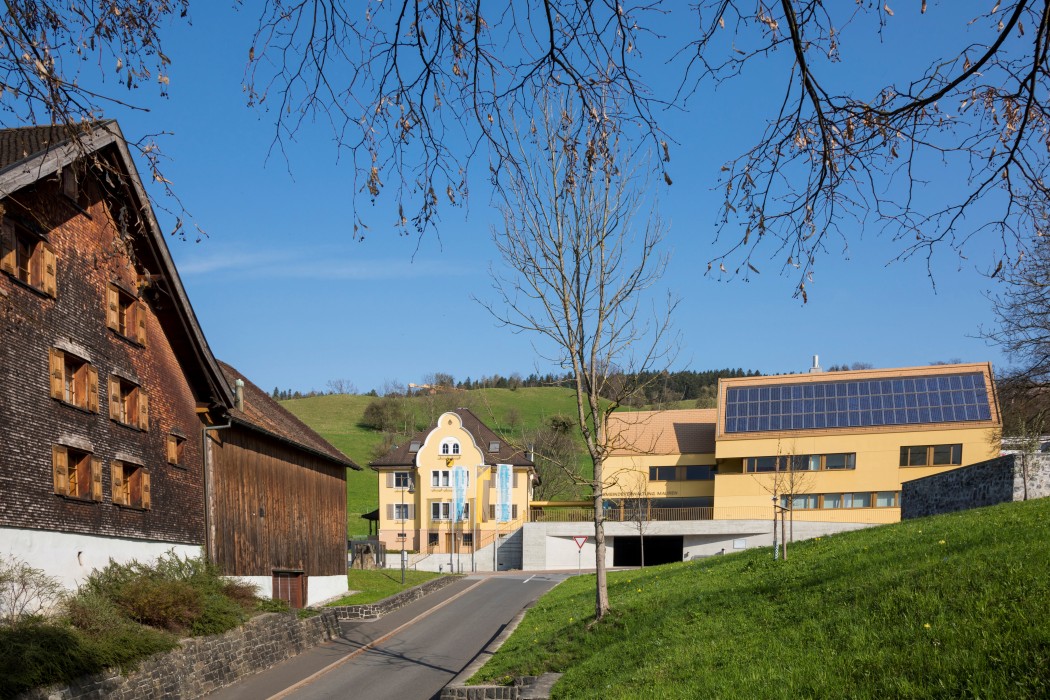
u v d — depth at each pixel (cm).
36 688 1559
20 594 1770
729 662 1344
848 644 1241
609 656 1722
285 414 4009
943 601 1266
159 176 673
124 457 2270
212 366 2681
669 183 641
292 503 3506
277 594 3294
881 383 6000
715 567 2723
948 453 5603
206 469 2758
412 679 2394
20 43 586
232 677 2319
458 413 8056
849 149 635
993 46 582
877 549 1881
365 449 11725
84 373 2119
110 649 1816
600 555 2073
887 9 574
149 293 2458
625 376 2103
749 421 6056
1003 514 1861
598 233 2059
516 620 2998
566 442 7738
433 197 674
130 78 651
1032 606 1106
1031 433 3675
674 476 6369
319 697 2186
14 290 1852
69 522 2008
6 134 1991
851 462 5781
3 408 1798
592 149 658
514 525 7206
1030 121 614
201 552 2688
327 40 616
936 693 981
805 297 680
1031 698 902
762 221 663
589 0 589
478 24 607
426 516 7325
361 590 4241
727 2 579
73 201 2091
